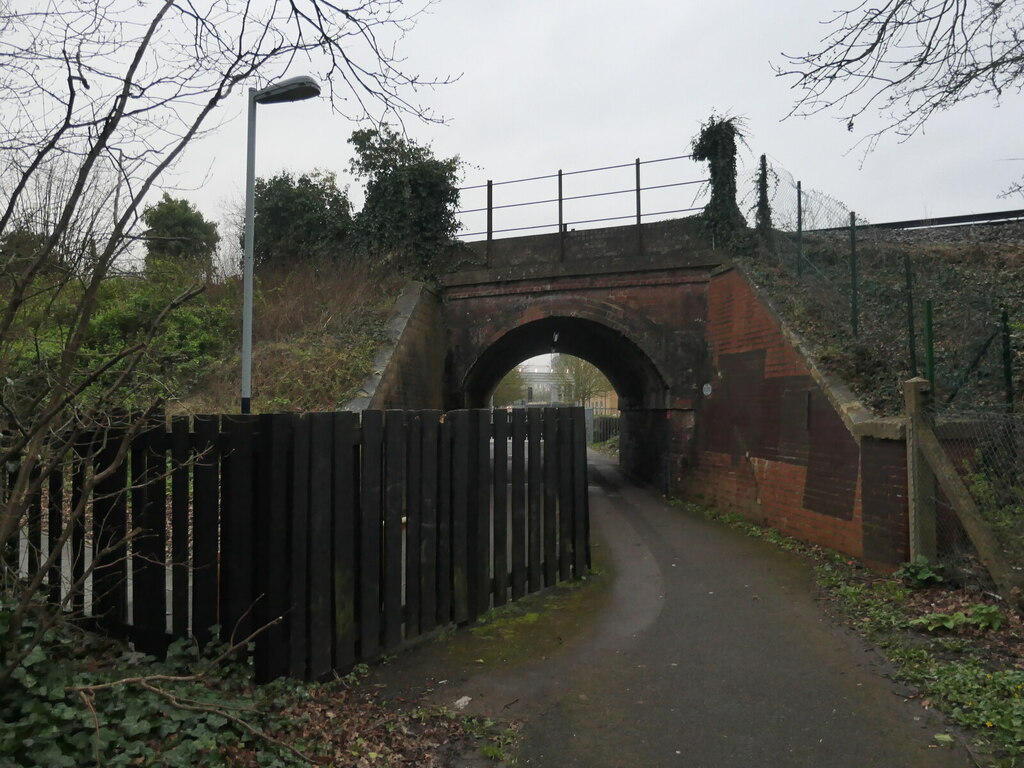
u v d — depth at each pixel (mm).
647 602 6754
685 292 14359
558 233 15711
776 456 10406
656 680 4840
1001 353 7883
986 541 5898
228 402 11875
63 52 2924
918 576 6484
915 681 4586
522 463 6828
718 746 3912
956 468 6832
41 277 3961
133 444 4645
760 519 10859
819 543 8844
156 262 11938
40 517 4457
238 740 3561
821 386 8984
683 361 14344
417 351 14492
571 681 4844
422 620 5574
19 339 4016
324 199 18719
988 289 10422
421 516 5586
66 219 2975
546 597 6887
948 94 5898
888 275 10844
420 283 15500
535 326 16672
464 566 6000
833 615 6121
